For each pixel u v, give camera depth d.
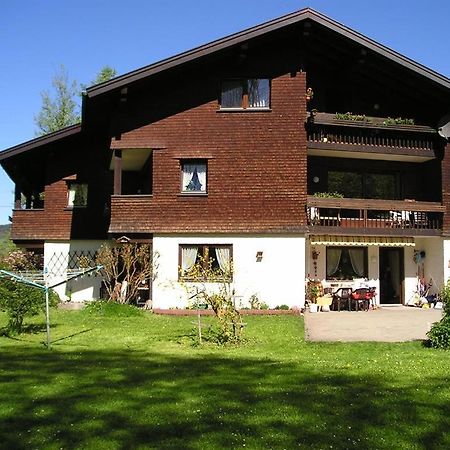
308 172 24.83
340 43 23.06
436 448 6.08
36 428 6.59
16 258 25.55
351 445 6.12
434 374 9.77
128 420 6.89
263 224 21.67
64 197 26.23
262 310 20.95
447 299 13.55
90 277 25.30
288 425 6.75
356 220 23.70
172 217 21.78
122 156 23.80
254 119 21.98
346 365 10.62
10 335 14.31
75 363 10.56
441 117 24.52
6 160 24.67
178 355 11.69
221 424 6.75
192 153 21.89
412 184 26.03
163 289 21.50
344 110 25.08
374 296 23.64
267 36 21.81
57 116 43.91
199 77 22.14
